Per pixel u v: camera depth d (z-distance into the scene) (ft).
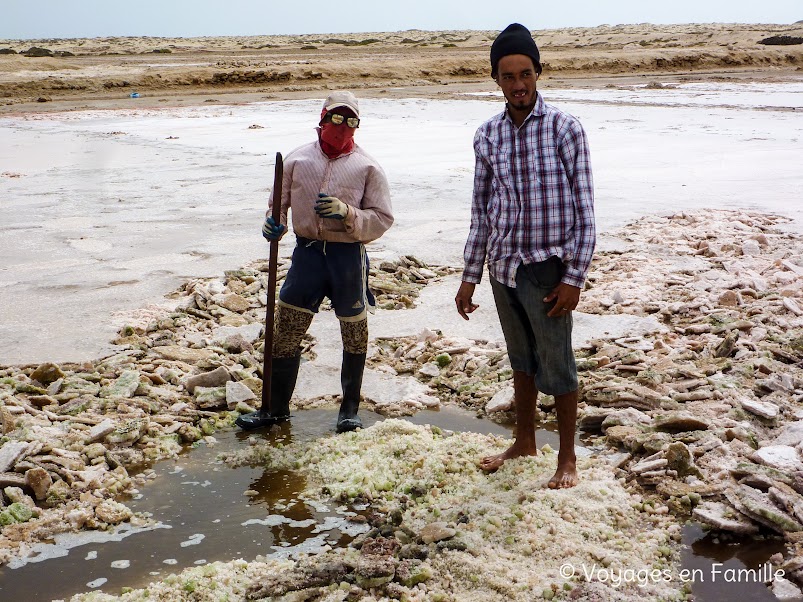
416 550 11.16
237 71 143.02
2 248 29.66
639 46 256.73
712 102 99.09
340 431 15.60
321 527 12.35
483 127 12.59
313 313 15.64
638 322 20.71
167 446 14.99
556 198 11.91
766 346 18.58
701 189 39.81
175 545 11.90
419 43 308.19
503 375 17.90
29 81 127.65
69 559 11.55
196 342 19.66
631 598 10.25
